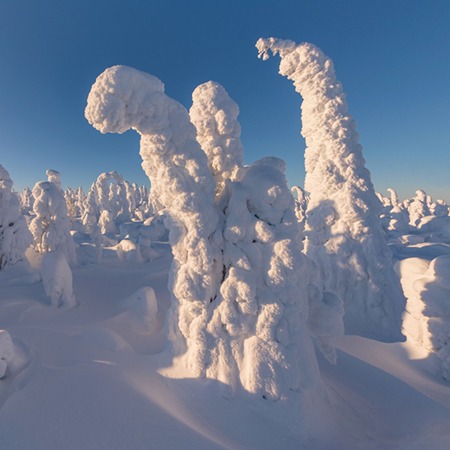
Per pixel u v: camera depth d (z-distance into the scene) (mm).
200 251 4891
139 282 15383
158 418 3770
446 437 4430
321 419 4504
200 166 4992
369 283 10359
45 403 3709
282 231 5066
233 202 5113
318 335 5617
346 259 10680
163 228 41000
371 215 10758
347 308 10602
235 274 4867
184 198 4785
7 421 3344
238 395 4562
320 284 11219
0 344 4488
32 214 50500
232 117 5633
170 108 4836
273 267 4859
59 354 5379
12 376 4652
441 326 7062
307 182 12117
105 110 4164
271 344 4711
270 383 4477
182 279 4902
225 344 4832
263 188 5070
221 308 4844
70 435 3188
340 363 7141
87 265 18891
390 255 10750
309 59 11023
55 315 9633
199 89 5738
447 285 7039
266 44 11109
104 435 3254
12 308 9438
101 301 11672
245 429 4223
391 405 5754
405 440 4582
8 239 14859
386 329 9930
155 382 4938
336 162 10953
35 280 13227
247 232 5047
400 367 7422
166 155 4922
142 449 3139
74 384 4203
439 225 36938
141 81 4426
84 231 42406
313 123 11469
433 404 5711
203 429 3992
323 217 11023
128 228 37094
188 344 5180
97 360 5152
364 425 4961
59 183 21172
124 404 3889
